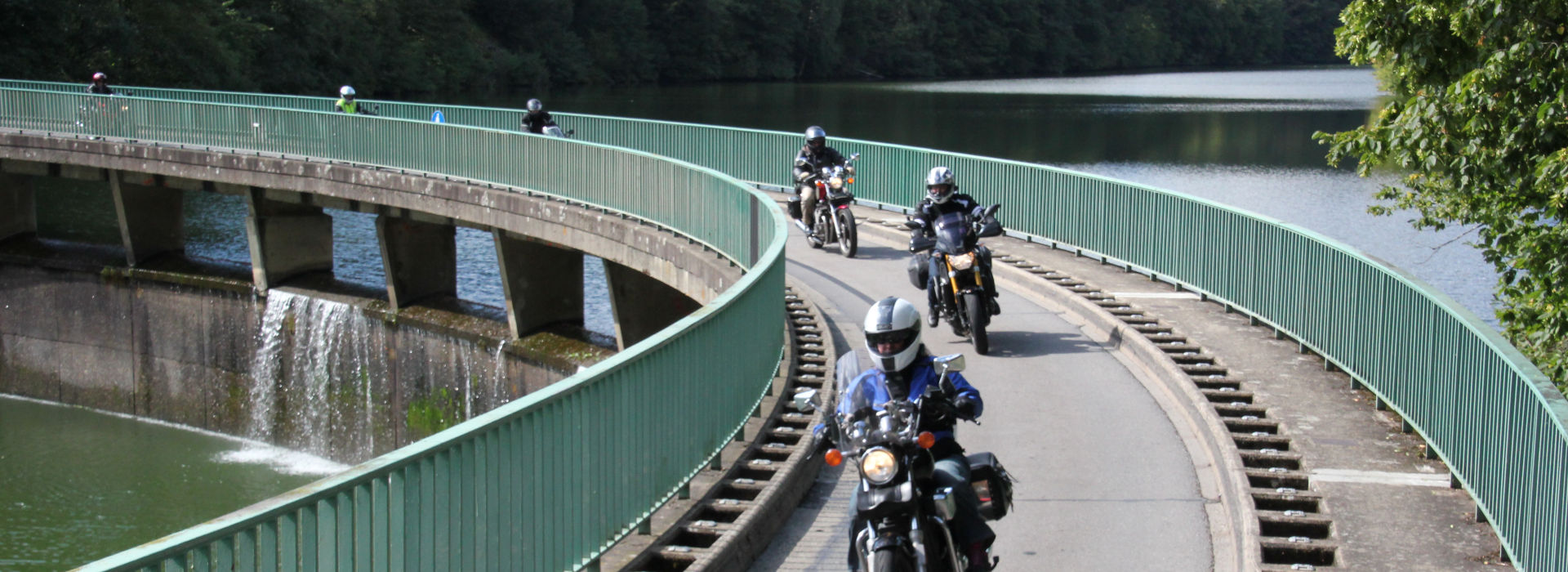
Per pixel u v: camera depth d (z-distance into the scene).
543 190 23.88
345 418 29.03
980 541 6.12
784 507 8.87
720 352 9.59
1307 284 12.79
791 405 11.00
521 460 6.48
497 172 24.98
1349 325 11.60
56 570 20.33
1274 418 10.58
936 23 150.62
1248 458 9.56
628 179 21.34
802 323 14.95
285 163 28.88
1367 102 100.12
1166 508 9.11
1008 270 18.30
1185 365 12.39
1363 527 8.09
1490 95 15.61
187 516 23.45
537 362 25.47
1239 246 14.76
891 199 25.11
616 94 110.62
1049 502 9.27
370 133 27.66
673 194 19.77
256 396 30.36
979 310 13.69
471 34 108.25
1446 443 8.99
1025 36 153.50
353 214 45.44
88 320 32.66
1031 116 86.19
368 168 27.58
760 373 11.09
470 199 25.20
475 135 25.41
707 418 9.25
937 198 14.34
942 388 6.00
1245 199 44.94
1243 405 10.90
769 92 117.25
